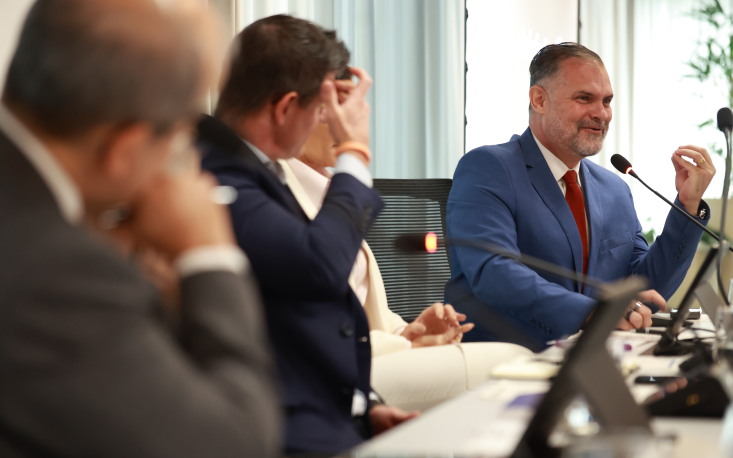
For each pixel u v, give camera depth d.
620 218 3.18
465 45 5.31
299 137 1.80
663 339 1.94
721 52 6.80
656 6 6.99
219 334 0.90
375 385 2.04
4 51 2.88
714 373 1.35
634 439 0.98
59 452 0.78
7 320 0.77
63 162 0.86
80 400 0.77
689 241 3.01
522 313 2.82
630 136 6.95
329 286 1.65
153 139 0.89
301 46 1.76
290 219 1.67
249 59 1.76
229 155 1.73
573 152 3.11
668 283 3.05
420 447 1.14
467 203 3.04
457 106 5.23
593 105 3.10
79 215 0.86
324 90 1.78
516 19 5.89
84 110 0.85
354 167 1.74
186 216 0.95
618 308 1.08
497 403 1.42
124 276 0.82
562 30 6.32
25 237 0.80
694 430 1.25
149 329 0.83
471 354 2.18
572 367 1.05
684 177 3.03
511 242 2.96
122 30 0.85
